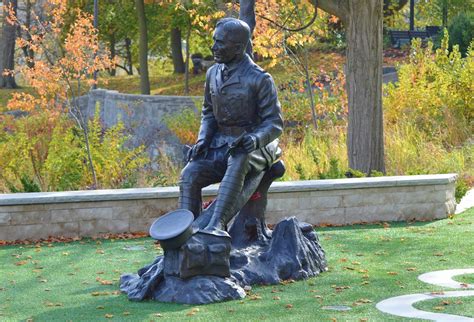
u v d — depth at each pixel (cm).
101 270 1168
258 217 1102
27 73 2309
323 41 4769
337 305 941
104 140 2053
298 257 1078
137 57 6875
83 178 1970
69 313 923
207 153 1058
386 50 4816
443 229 1470
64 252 1300
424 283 1054
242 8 1161
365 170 1970
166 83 5516
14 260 1243
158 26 5572
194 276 973
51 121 2445
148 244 1366
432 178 1599
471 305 937
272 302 954
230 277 995
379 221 1577
